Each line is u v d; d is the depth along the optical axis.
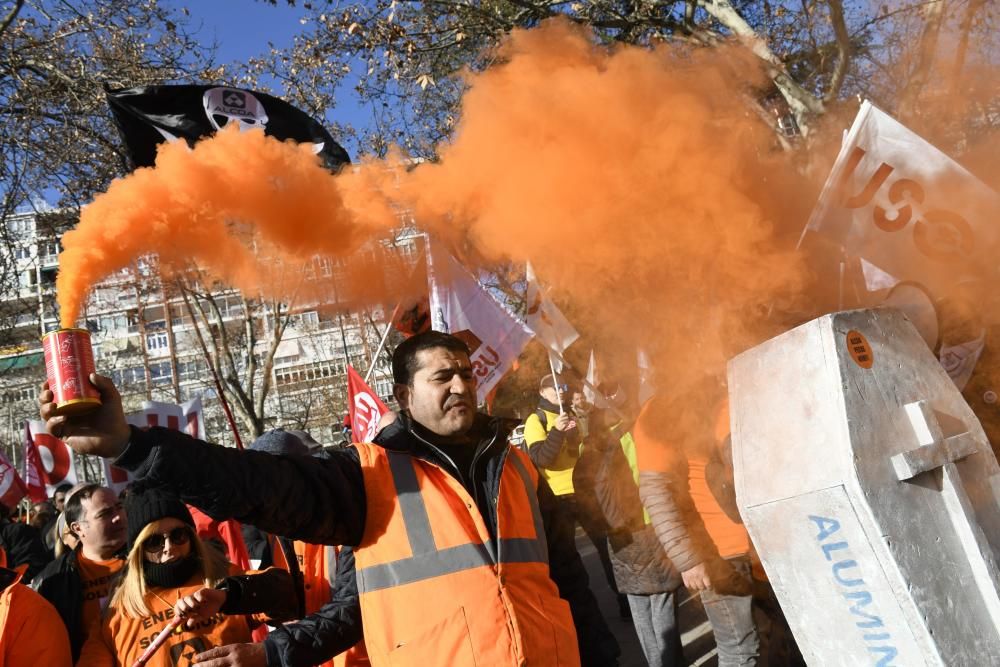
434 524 2.41
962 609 1.58
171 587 3.25
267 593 3.00
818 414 1.67
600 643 2.69
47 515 8.75
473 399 2.71
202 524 4.71
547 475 6.02
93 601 3.59
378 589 2.37
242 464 2.16
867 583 1.61
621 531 4.65
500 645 2.27
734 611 3.67
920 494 1.63
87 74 12.48
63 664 3.09
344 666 2.91
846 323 1.69
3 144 12.27
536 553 2.51
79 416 1.97
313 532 2.33
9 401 21.69
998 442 3.46
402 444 2.55
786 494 1.70
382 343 5.25
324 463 2.41
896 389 1.68
